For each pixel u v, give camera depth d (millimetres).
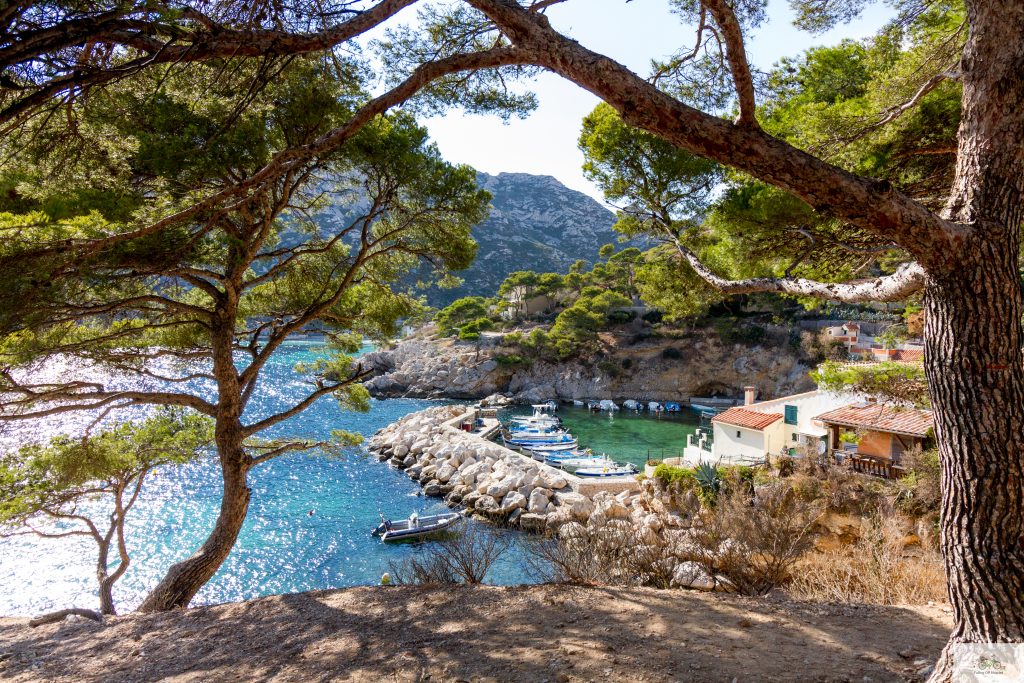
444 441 34531
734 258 7789
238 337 9938
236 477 8883
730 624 5277
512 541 18031
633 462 34594
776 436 22203
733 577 7312
